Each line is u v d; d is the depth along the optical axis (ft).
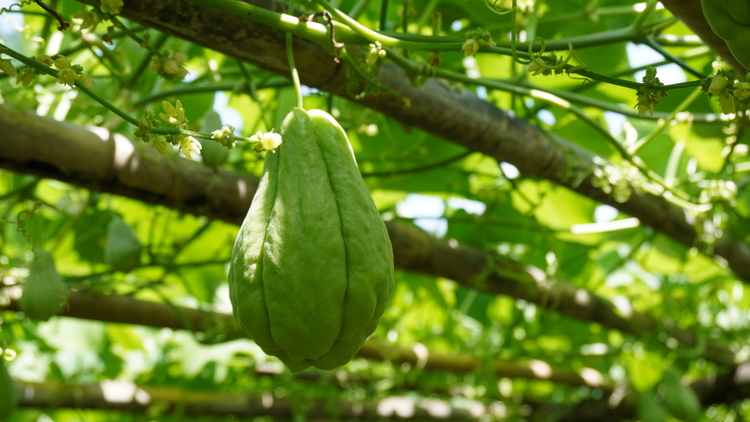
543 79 4.67
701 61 4.26
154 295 5.90
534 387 8.39
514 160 3.66
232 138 2.12
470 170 5.13
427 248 4.44
